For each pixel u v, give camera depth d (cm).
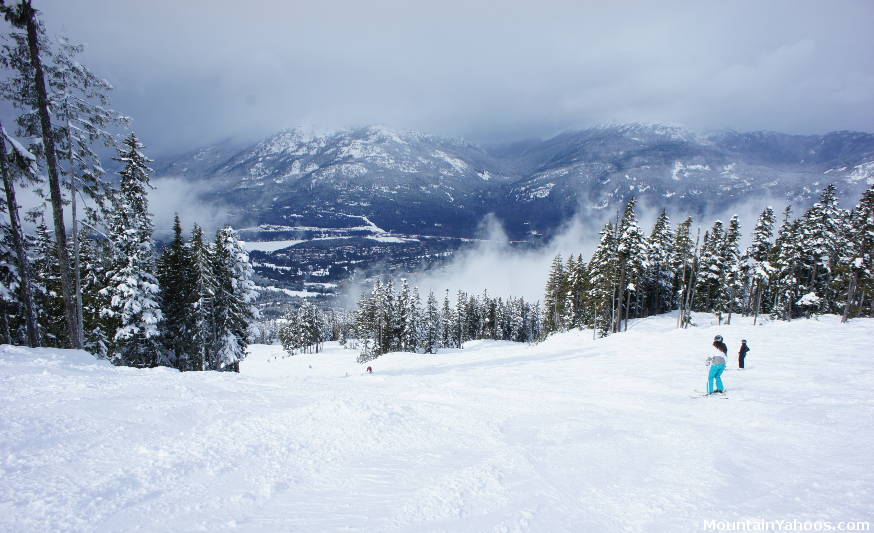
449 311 8938
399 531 494
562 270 6838
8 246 1888
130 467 632
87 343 2762
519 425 983
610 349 2836
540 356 3030
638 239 4488
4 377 1066
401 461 727
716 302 5231
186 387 1122
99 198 1886
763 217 4662
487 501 583
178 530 480
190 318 3166
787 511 546
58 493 534
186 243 3244
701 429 957
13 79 1546
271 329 15300
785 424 962
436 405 1108
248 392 1148
